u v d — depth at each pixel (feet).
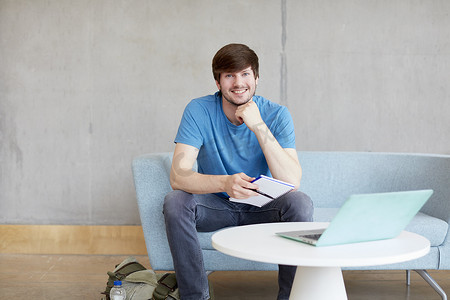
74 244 12.29
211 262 7.94
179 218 6.84
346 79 12.24
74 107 12.34
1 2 12.24
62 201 12.42
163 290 7.14
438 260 8.05
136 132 12.36
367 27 12.20
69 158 12.41
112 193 12.41
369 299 8.64
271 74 12.24
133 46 12.25
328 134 12.28
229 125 7.83
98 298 8.78
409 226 8.02
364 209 4.87
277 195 6.48
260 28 12.20
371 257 4.64
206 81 12.26
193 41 12.23
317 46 12.21
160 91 12.29
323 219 8.48
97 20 12.24
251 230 5.87
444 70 12.22
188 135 7.70
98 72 12.29
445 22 12.16
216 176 6.97
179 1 12.20
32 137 12.37
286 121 7.84
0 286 9.45
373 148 12.31
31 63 12.30
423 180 9.24
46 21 12.25
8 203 12.42
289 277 6.90
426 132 12.29
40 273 10.39
